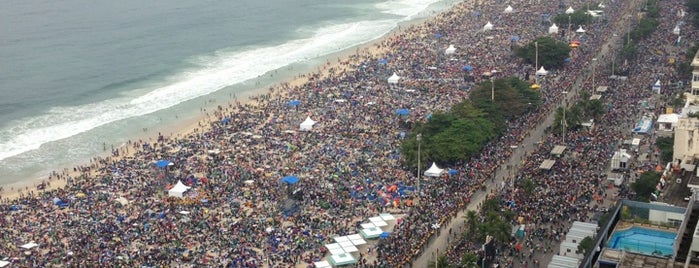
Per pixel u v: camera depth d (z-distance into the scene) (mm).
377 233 155875
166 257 148000
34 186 198250
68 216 169875
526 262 143375
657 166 179000
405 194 178000
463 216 165125
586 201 166375
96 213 170750
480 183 182250
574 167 187750
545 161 189500
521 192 171125
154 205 173875
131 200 178125
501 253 147375
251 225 161875
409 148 197750
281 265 144875
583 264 84250
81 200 179250
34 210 174875
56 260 147750
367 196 176875
